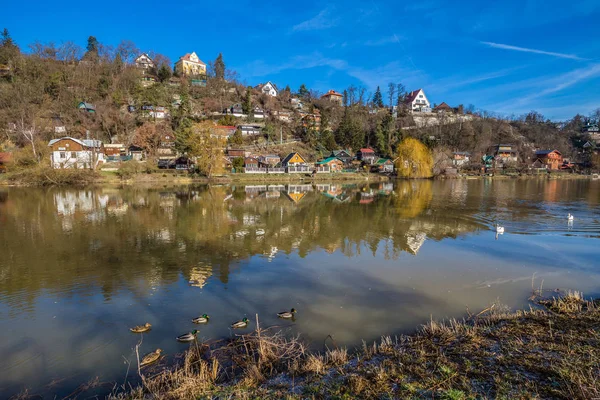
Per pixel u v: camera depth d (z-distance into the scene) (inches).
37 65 3496.6
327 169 3425.2
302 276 560.7
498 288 501.0
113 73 4040.4
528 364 267.6
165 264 625.9
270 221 1045.8
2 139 2706.7
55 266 612.4
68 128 3053.6
